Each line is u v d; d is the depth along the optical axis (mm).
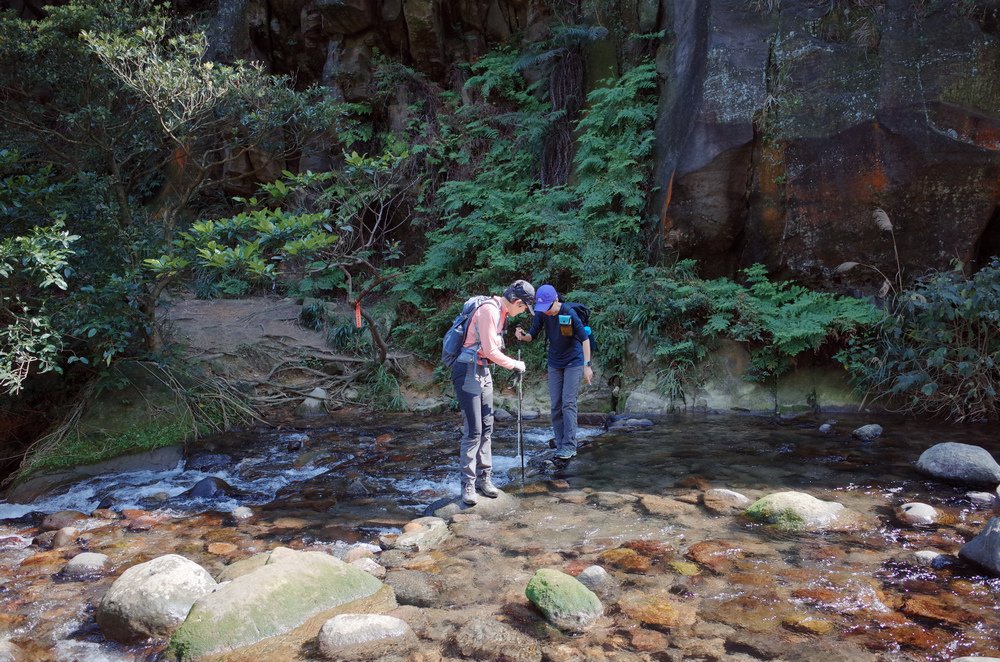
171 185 10367
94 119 7129
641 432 7176
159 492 5742
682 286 8602
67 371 7793
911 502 4723
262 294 11969
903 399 7742
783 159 8406
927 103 7848
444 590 3674
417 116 12094
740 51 8633
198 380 8148
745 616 3279
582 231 9633
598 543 4262
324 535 4605
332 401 8859
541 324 6406
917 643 3004
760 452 6238
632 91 9953
